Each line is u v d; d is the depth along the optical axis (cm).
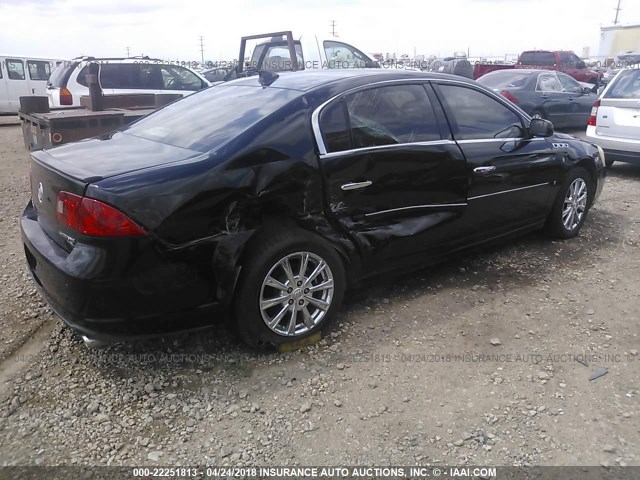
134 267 278
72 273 276
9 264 461
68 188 285
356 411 288
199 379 313
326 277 345
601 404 294
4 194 683
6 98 1728
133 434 271
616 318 384
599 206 653
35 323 370
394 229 375
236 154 307
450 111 413
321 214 337
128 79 1073
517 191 457
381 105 375
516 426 278
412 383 311
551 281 441
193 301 298
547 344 351
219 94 407
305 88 360
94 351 338
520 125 466
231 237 301
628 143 787
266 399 297
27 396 297
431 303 402
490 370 323
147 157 316
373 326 370
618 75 827
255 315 318
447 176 399
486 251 501
